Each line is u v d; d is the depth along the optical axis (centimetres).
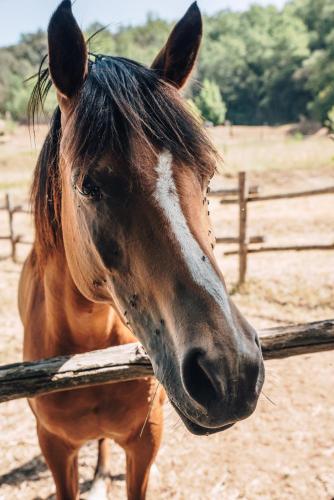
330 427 323
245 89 6519
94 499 265
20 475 294
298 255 734
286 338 156
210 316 111
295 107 6081
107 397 187
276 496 268
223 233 883
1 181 1869
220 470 289
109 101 128
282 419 334
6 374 147
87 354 154
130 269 130
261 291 593
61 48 140
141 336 134
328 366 401
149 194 123
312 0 6769
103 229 132
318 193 587
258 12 7969
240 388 106
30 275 238
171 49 155
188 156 127
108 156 125
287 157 1809
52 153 166
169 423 268
